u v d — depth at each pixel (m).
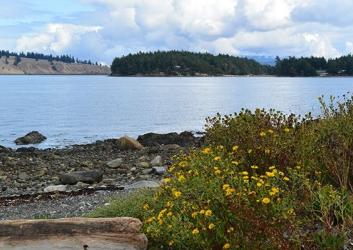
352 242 6.02
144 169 22.38
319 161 7.90
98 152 30.89
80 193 15.33
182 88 139.38
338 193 6.75
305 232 6.23
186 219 6.11
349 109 8.52
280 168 7.92
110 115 60.09
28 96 104.12
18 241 6.22
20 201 14.92
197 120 53.91
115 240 6.30
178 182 7.03
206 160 7.47
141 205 8.84
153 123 51.53
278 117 9.17
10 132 44.84
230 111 63.28
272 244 5.55
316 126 8.43
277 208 5.73
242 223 5.74
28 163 26.62
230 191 5.87
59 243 6.23
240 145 8.46
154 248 6.73
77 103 80.94
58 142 38.38
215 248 5.89
